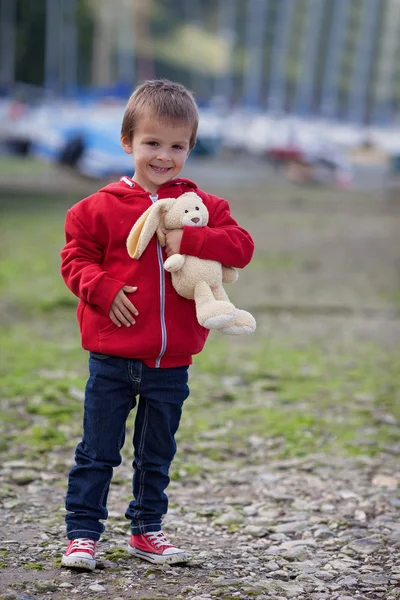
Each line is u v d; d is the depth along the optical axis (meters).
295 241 19.08
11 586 3.32
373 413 6.51
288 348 8.99
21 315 10.19
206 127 35.47
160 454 3.58
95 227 3.41
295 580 3.53
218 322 3.34
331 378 7.65
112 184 3.54
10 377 7.18
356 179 36.16
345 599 3.33
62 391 6.79
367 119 60.75
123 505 4.46
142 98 3.43
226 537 4.08
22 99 37.88
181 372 3.50
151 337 3.37
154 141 3.42
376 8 70.56
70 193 26.23
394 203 28.86
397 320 10.91
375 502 4.62
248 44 69.56
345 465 5.27
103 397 3.44
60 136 29.31
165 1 66.62
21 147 32.97
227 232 3.48
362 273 14.98
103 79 58.03
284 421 6.21
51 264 14.05
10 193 25.53
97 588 3.32
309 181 34.25
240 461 5.34
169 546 3.64
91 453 3.50
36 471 4.97
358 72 70.62
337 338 9.65
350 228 21.89
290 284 13.52
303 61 70.19
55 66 54.22
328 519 4.33
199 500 4.61
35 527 4.05
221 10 69.62
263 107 63.44
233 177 33.81
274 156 34.84
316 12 70.31
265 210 25.34
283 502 4.61
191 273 3.38
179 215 3.38
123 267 3.41
